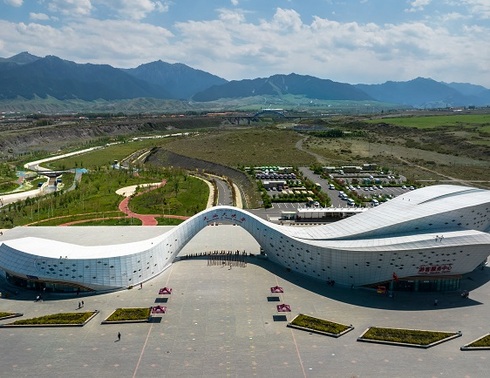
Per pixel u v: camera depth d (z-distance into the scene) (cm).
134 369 7300
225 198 19738
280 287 10381
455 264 9906
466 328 8575
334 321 8856
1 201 19088
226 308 9406
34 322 8725
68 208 17938
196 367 7356
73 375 7144
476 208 10244
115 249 10769
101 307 9475
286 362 7488
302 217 16812
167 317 9019
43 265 10100
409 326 8650
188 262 12006
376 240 10244
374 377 7081
